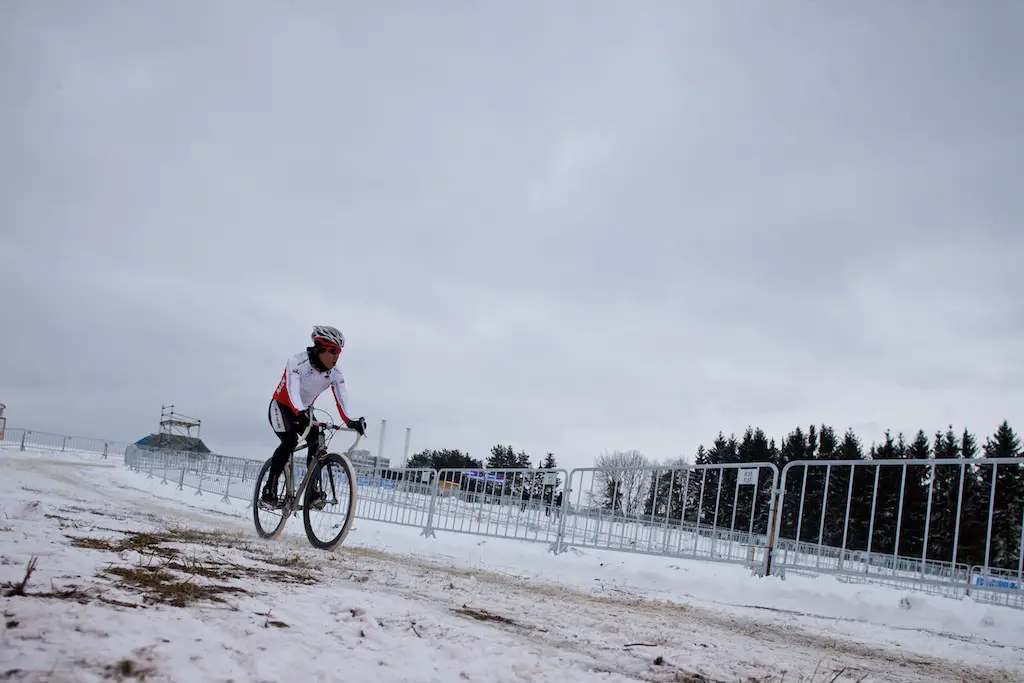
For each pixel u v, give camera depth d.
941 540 13.30
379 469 14.36
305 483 6.72
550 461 67.44
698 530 9.67
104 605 2.15
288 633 2.28
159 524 5.81
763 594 7.65
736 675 2.98
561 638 3.31
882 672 3.71
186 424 65.31
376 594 3.49
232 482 18.33
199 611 2.32
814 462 8.34
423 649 2.45
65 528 3.95
